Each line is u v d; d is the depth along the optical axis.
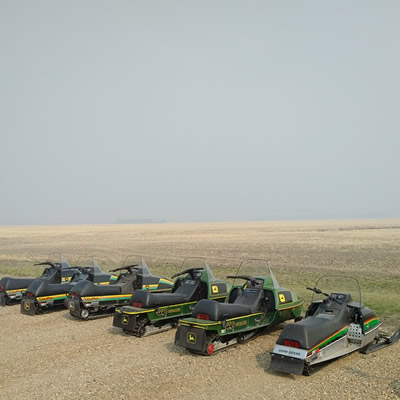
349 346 9.19
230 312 9.95
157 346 10.55
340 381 7.95
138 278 14.93
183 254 35.91
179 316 12.23
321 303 9.64
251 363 9.12
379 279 20.44
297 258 31.03
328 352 8.57
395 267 25.20
